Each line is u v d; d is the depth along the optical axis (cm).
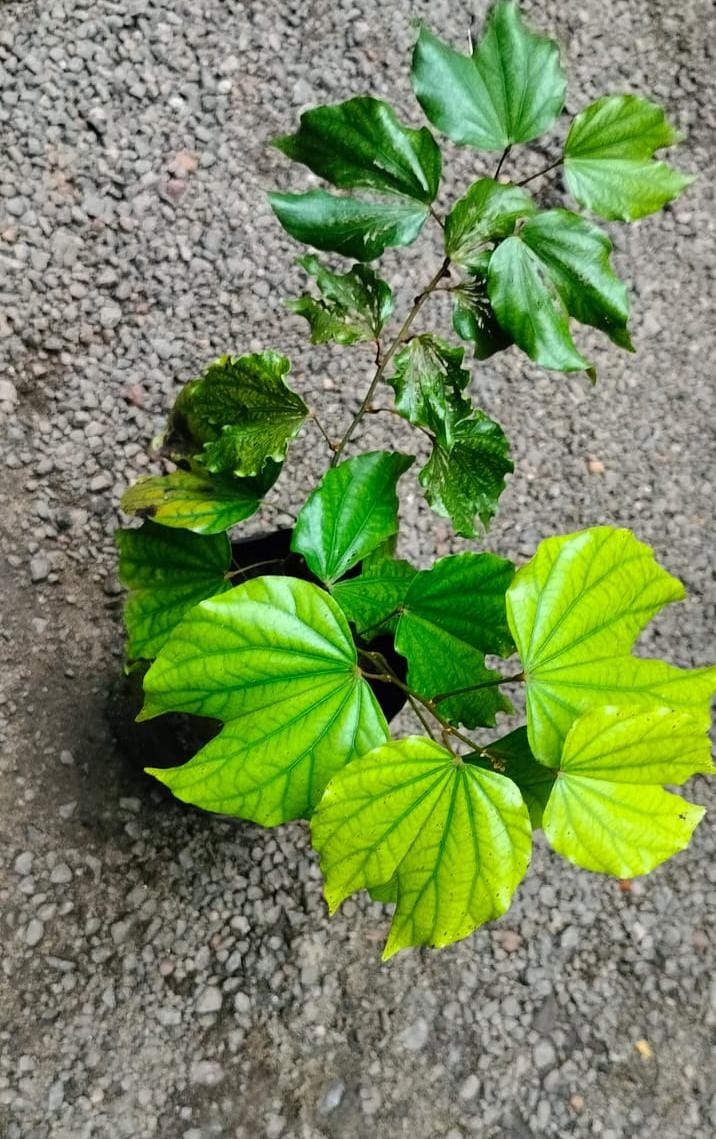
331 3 123
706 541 119
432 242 120
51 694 99
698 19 135
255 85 120
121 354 110
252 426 65
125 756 99
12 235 110
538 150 126
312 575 77
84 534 105
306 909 100
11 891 94
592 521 117
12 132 112
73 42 115
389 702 76
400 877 48
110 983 94
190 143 117
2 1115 89
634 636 52
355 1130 94
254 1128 92
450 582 58
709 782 111
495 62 54
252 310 114
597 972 103
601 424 120
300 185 119
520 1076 98
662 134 55
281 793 50
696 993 103
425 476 65
